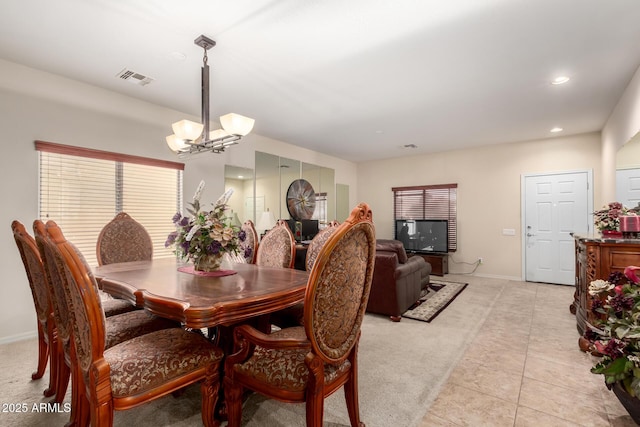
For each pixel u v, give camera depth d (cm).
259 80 312
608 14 210
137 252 291
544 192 539
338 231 119
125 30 228
